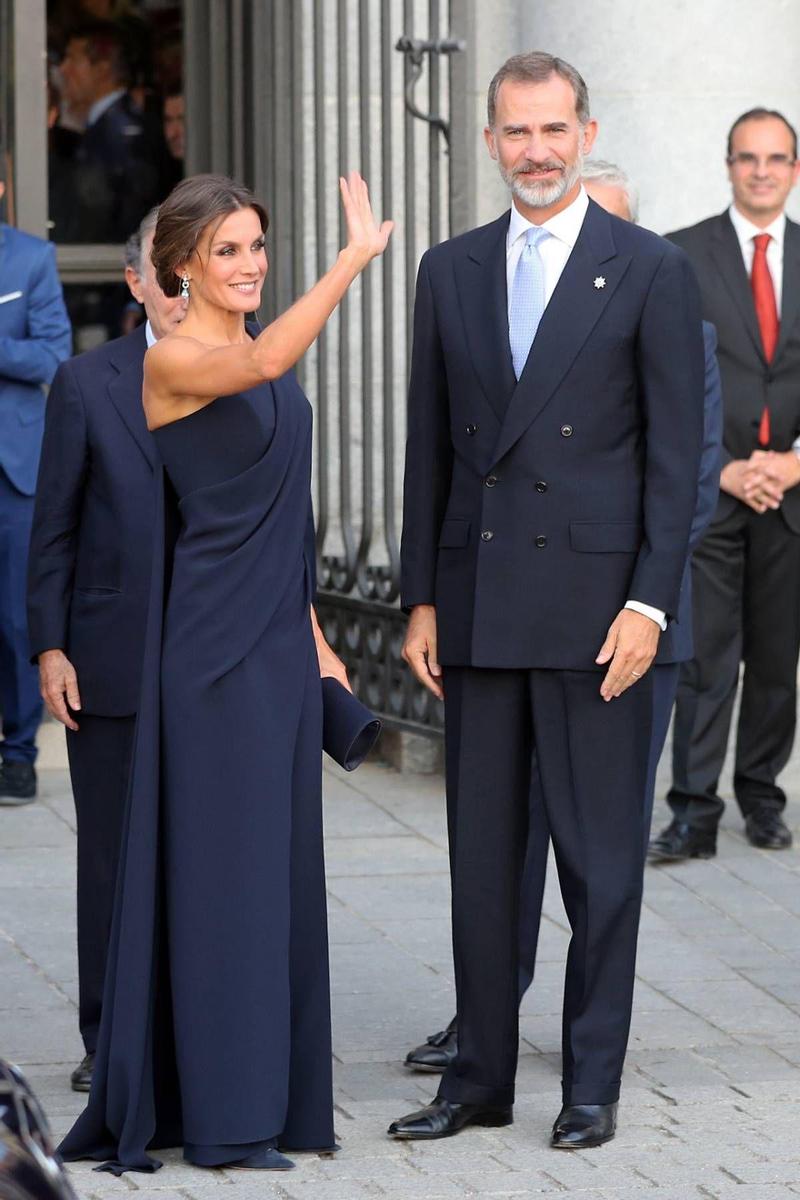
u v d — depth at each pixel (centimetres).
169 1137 1430
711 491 1747
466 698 1482
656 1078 1628
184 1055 1380
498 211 2734
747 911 2095
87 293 2995
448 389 1493
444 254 1498
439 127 2489
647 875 2208
